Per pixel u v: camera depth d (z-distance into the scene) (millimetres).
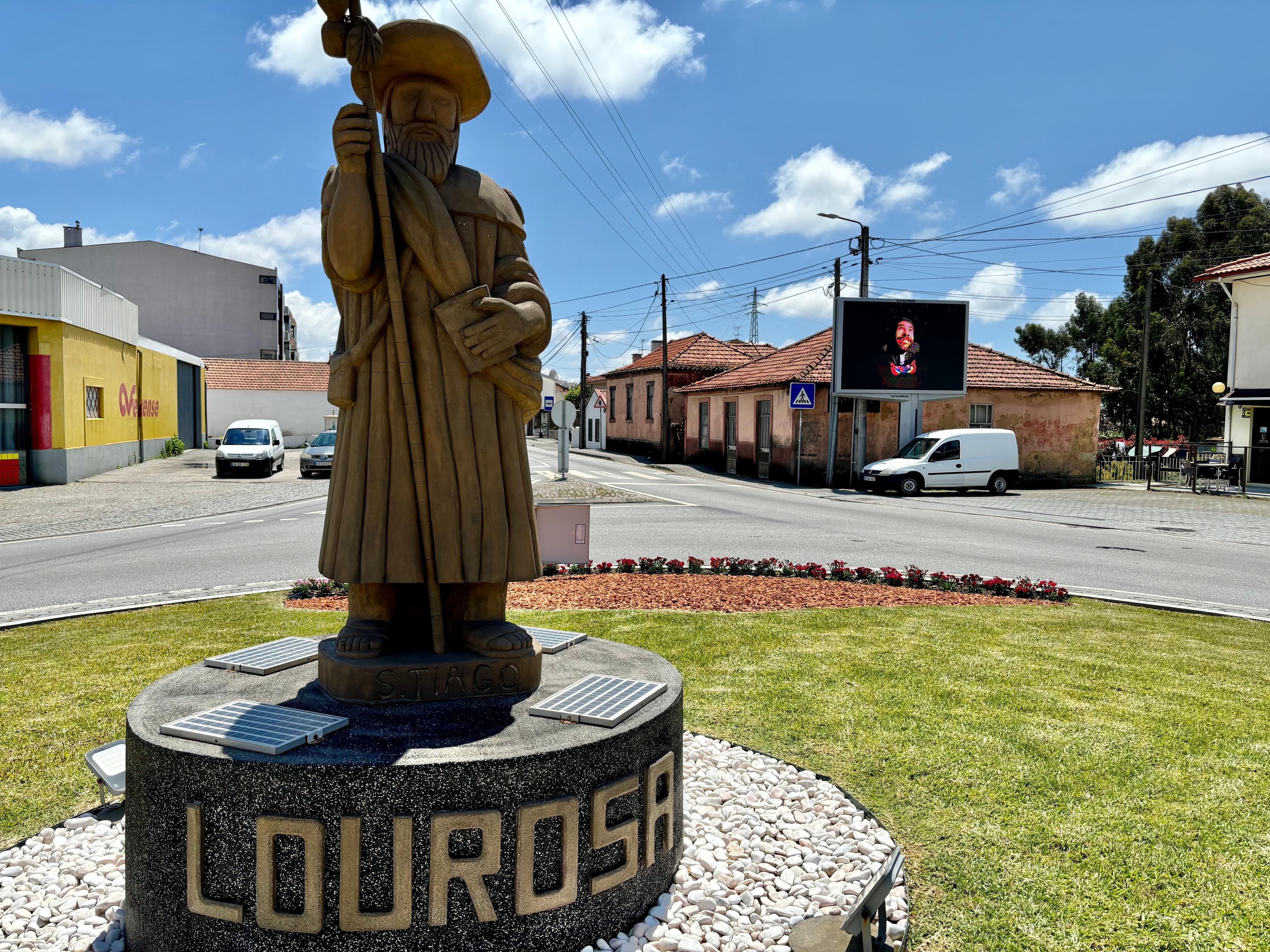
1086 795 3982
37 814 3863
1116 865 3369
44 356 21875
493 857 2588
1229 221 42875
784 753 4543
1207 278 25797
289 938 2537
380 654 3252
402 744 2691
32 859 3453
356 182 2959
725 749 4594
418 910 2549
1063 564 11422
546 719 2979
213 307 51062
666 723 3117
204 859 2598
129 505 18062
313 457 26281
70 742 4586
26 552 11734
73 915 3062
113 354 26578
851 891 3213
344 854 2504
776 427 27922
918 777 4215
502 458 3297
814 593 8750
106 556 11445
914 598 8625
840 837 3645
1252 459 25281
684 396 37875
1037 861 3412
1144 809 3840
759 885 3285
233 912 2562
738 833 3662
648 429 39938
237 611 7742
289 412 46562
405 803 2520
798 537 13734
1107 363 45938
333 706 3088
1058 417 27625
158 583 9445
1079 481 27812
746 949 2855
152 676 5684
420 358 3143
